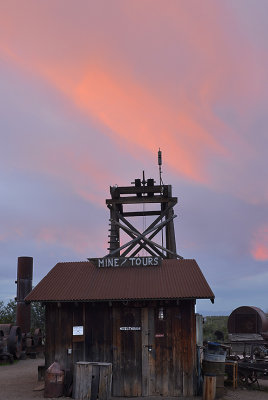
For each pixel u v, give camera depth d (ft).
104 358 61.93
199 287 62.64
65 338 63.26
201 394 59.77
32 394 60.75
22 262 135.23
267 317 128.16
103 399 56.44
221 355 60.23
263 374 68.03
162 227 94.94
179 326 61.62
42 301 62.59
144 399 57.98
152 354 61.21
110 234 93.30
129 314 62.75
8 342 110.42
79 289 64.85
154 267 71.41
